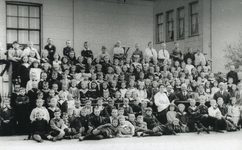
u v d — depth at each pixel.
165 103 12.50
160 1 20.47
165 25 20.75
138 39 19.89
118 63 14.91
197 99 12.97
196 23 19.02
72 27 18.09
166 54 16.80
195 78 14.90
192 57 16.59
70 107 11.27
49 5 17.56
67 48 15.15
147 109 11.74
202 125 11.90
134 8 19.78
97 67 13.98
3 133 10.95
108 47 18.98
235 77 15.58
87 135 10.29
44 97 11.30
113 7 19.19
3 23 16.47
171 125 11.71
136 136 11.08
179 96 13.02
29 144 9.48
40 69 12.53
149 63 15.59
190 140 10.26
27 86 11.81
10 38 16.86
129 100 12.25
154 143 9.72
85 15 18.41
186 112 12.52
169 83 13.70
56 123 10.36
